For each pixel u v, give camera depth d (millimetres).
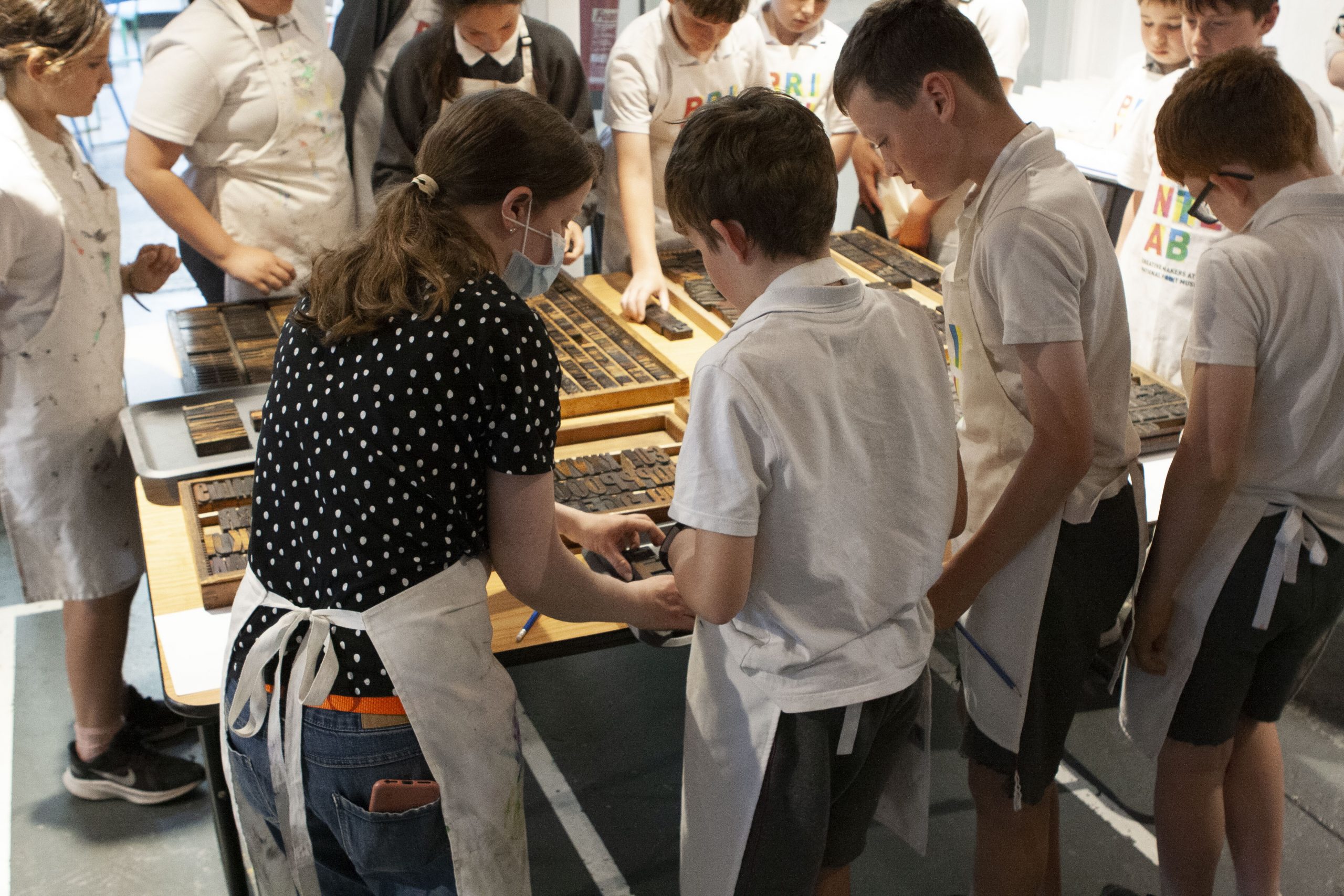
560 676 2920
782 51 3084
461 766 1285
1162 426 2088
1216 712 1768
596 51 4395
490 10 2510
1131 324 2832
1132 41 4395
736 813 1379
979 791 1811
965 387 1613
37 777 2523
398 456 1185
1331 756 2621
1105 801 2465
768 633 1293
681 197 1234
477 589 1297
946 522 1345
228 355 2436
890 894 2188
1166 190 2648
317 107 2754
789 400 1175
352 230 1330
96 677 2340
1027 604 1575
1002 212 1394
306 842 1302
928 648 1410
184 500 1850
